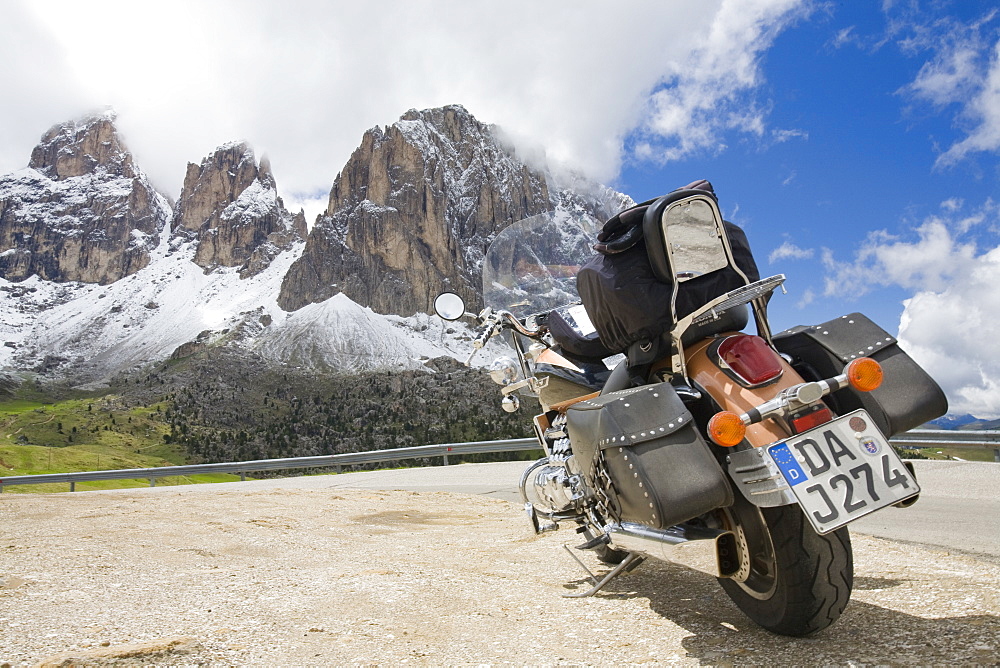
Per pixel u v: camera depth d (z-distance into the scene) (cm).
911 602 326
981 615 292
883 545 502
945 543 539
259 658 279
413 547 589
